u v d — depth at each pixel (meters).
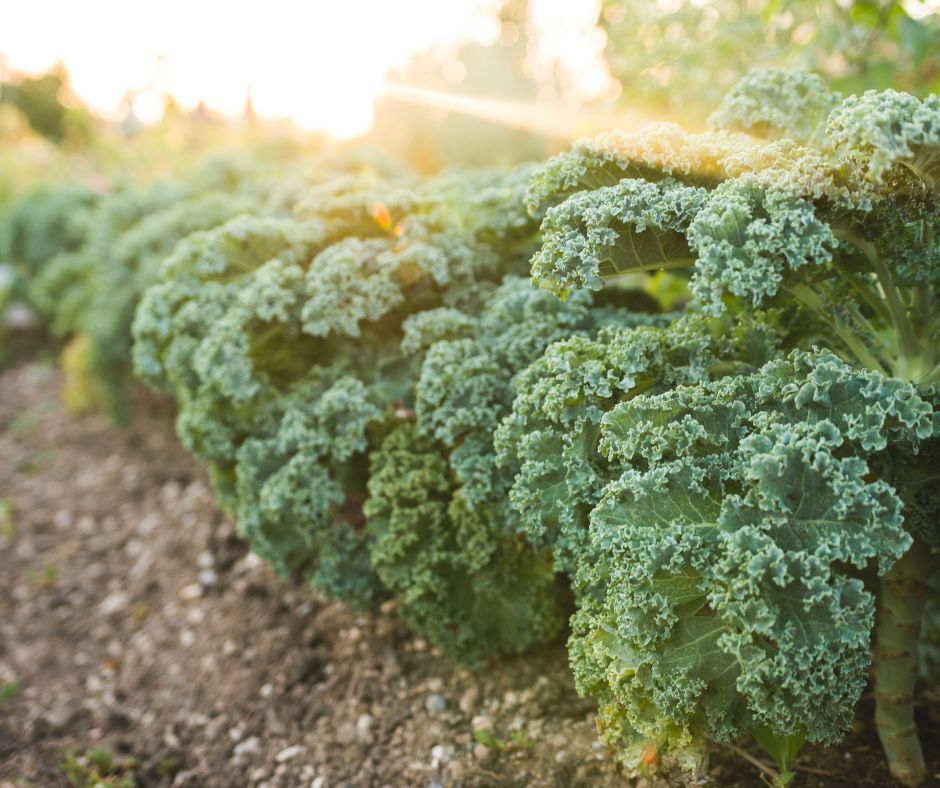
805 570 1.58
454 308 2.95
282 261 3.10
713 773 2.25
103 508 5.18
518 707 2.67
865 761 2.28
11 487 5.80
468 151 6.73
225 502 3.29
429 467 2.64
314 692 3.03
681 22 3.71
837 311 2.00
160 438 5.96
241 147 6.83
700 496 1.79
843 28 3.05
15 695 3.55
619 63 4.09
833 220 1.78
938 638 2.61
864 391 1.69
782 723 1.69
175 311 3.33
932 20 2.90
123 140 12.88
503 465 2.38
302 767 2.73
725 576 1.66
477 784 2.44
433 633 2.71
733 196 1.77
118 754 3.06
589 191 2.11
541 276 1.99
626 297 3.20
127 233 5.36
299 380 3.09
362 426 2.72
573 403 2.11
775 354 2.07
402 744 2.68
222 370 2.89
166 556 4.36
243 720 3.02
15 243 8.82
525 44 7.50
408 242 2.96
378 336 3.05
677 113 3.80
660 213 1.86
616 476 2.05
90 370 6.02
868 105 1.59
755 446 1.69
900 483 1.94
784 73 2.25
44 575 4.54
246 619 3.57
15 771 3.07
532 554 2.60
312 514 2.71
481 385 2.50
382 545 2.63
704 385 1.93
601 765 2.37
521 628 2.65
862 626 1.60
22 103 18.89
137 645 3.73
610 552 1.91
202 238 3.35
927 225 1.87
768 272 1.71
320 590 2.91
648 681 1.84
